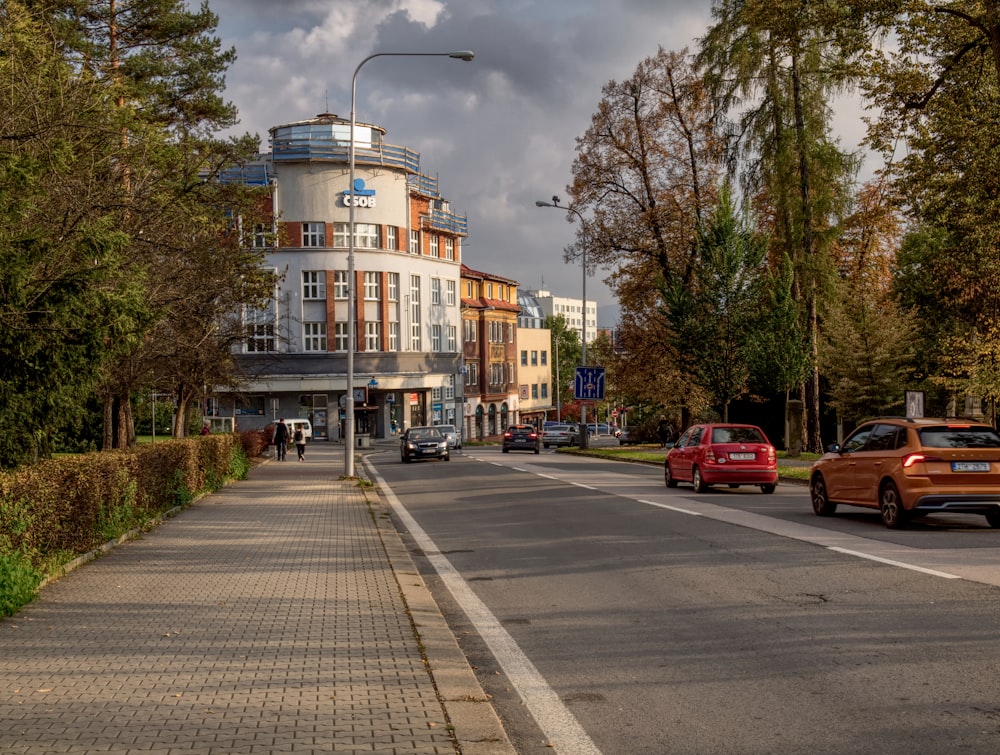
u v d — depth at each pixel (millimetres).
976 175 21812
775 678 6410
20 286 10008
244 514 18344
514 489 24594
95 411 37156
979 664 6547
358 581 10461
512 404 102375
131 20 29188
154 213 16484
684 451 23156
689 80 42844
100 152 13352
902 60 22641
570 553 12812
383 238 74750
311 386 72500
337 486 27125
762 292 34688
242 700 5809
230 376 31422
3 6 11719
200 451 22547
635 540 13773
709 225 34594
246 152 30547
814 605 8766
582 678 6648
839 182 34469
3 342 10438
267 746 4945
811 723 5465
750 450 21766
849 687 6129
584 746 5242
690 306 34750
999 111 21953
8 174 9969
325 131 73438
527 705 6047
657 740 5301
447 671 6539
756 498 20641
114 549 13023
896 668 6523
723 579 10320
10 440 11531
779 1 23016
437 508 20672
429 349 79688
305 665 6703
